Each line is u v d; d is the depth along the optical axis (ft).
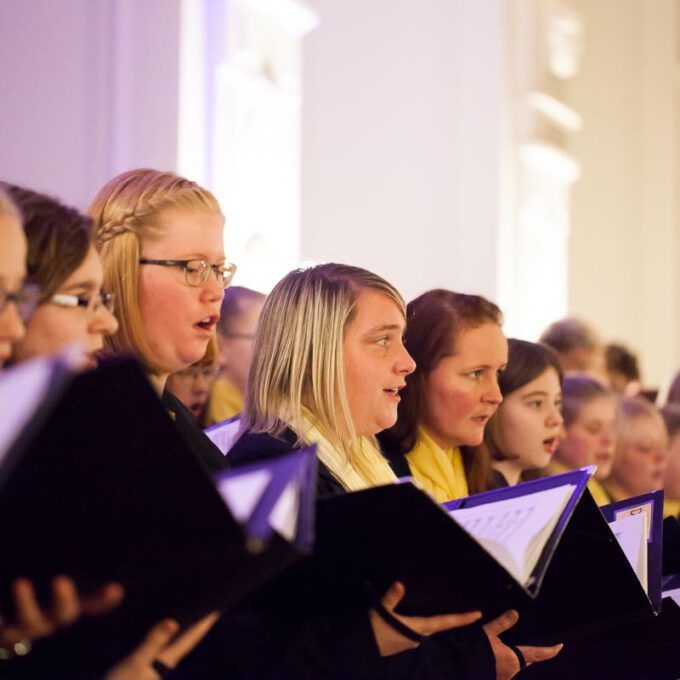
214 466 20.77
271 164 39.14
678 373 44.86
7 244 14.55
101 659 14.37
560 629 19.84
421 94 50.08
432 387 26.45
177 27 34.35
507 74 50.62
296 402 21.63
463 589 17.20
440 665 18.21
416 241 49.55
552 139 55.11
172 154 34.14
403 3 50.03
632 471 37.01
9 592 13.33
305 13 39.81
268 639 17.17
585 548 19.17
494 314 26.96
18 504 12.99
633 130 72.49
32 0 30.91
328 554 16.69
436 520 16.19
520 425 29.40
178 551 13.58
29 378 11.43
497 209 50.03
